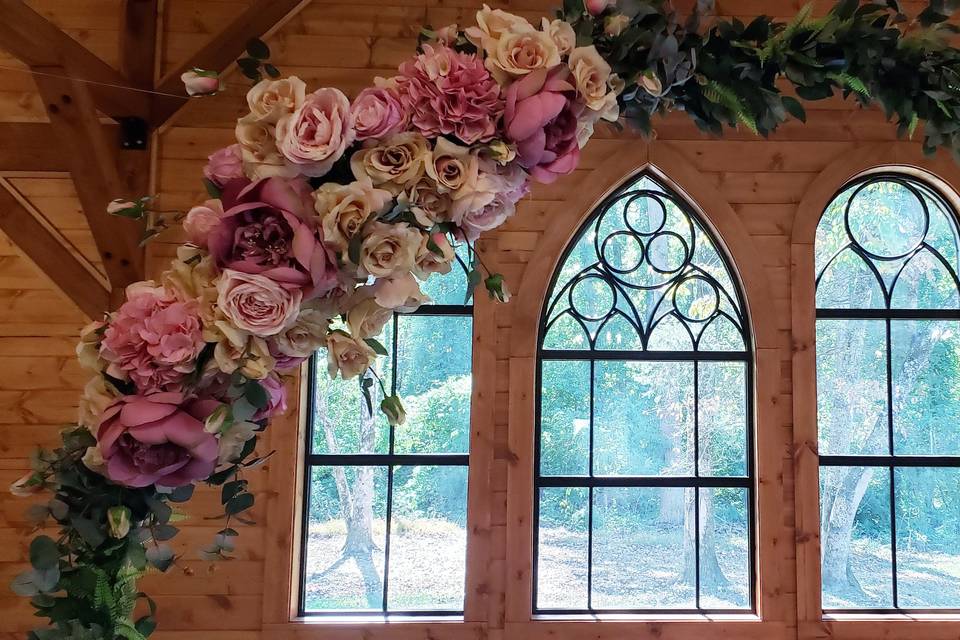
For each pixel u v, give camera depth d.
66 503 0.67
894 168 3.05
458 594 2.95
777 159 3.01
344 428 3.00
